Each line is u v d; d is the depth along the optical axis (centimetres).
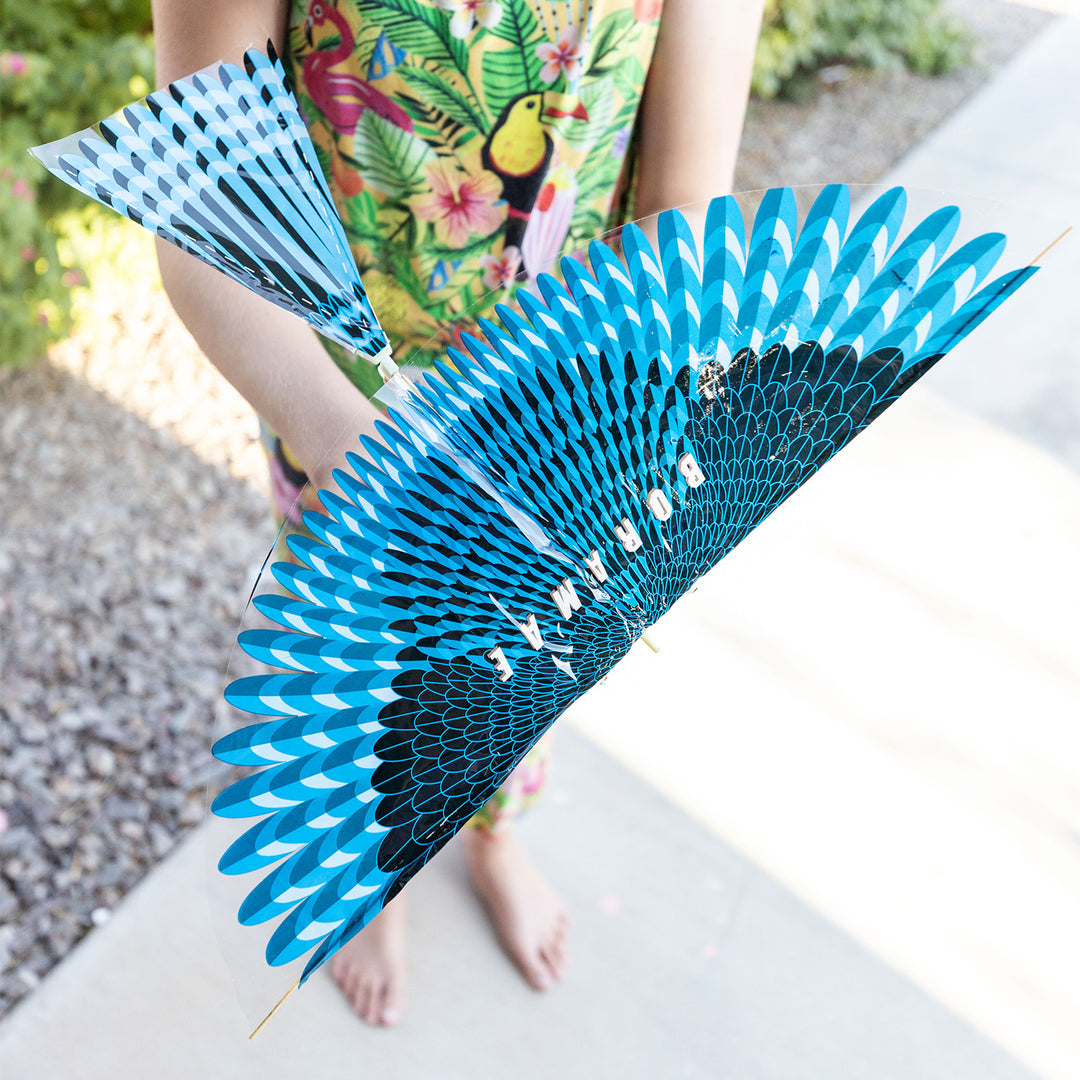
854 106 367
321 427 72
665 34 89
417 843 47
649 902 161
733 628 198
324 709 48
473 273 97
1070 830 170
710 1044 147
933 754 180
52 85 224
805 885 164
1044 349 259
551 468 54
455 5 80
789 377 59
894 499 223
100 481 224
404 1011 148
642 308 58
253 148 52
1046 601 205
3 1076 139
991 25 423
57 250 234
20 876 160
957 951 156
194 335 76
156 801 170
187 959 151
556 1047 146
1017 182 316
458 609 50
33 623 195
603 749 180
